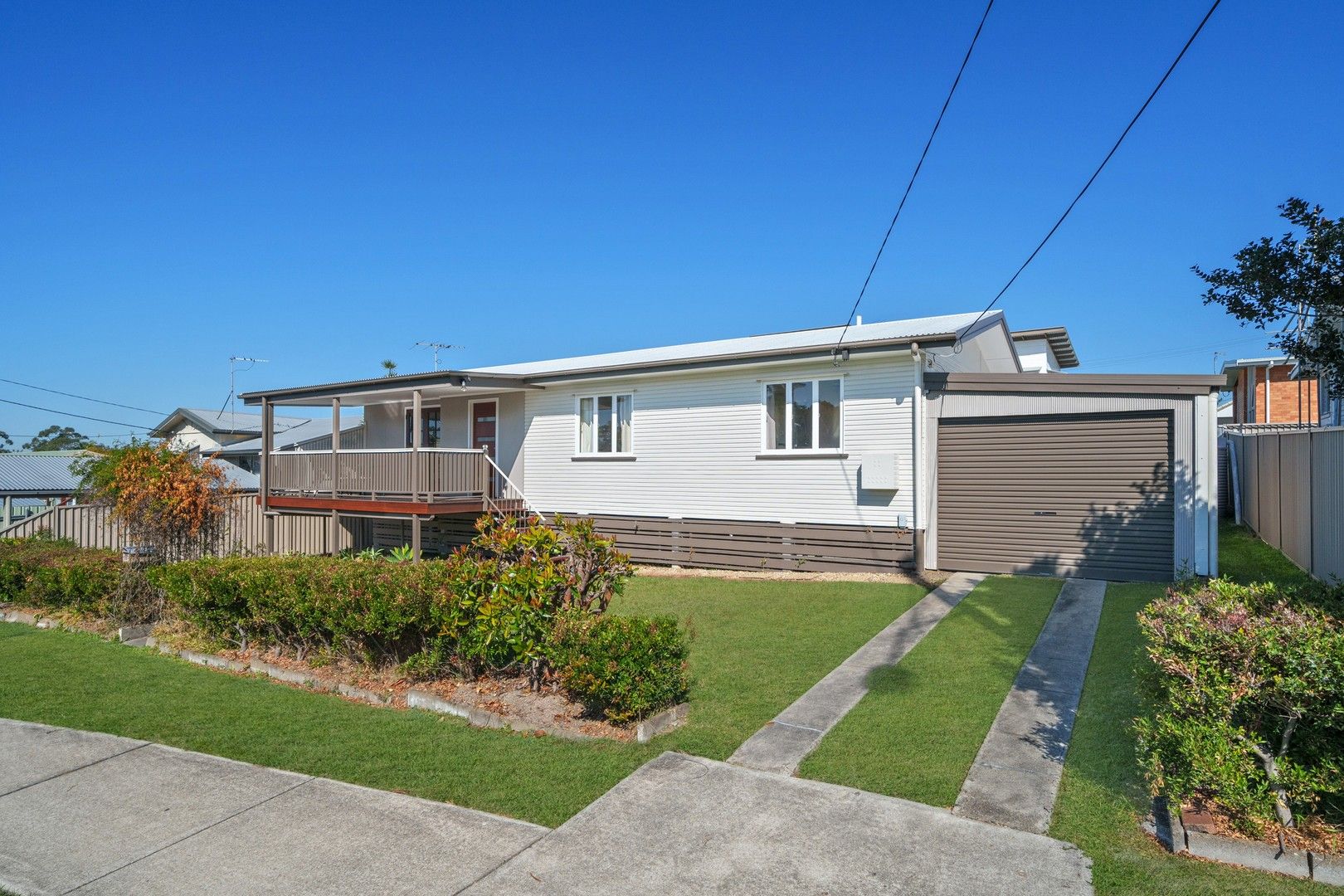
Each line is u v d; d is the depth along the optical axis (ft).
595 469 52.39
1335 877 12.39
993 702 20.92
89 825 15.42
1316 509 34.06
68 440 214.07
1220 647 13.87
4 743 19.89
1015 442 39.81
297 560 28.55
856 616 31.71
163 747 19.39
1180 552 35.78
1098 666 23.57
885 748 18.15
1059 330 63.00
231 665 26.84
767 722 20.11
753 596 37.22
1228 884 12.50
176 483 36.50
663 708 20.31
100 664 27.76
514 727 20.06
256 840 14.69
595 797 16.10
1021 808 15.14
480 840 14.46
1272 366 79.97
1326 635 13.33
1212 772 13.20
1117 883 12.66
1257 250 18.70
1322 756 13.29
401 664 24.11
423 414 62.85
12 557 39.06
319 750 18.89
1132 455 37.11
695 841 14.23
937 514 41.75
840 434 43.47
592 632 19.86
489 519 24.27
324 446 88.53
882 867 13.26
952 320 49.62
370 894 12.80
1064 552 38.45
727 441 47.14
